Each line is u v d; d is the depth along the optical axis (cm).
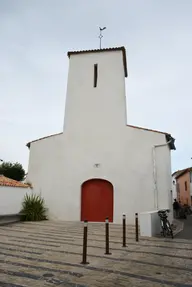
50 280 462
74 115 1706
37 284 439
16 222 1440
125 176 1513
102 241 873
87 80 1772
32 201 1562
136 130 1559
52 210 1588
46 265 563
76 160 1623
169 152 1745
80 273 509
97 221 1524
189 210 2648
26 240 877
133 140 1551
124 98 1677
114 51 1802
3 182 1453
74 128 1680
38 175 1667
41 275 491
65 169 1627
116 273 512
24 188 1583
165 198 1418
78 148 1639
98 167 1577
